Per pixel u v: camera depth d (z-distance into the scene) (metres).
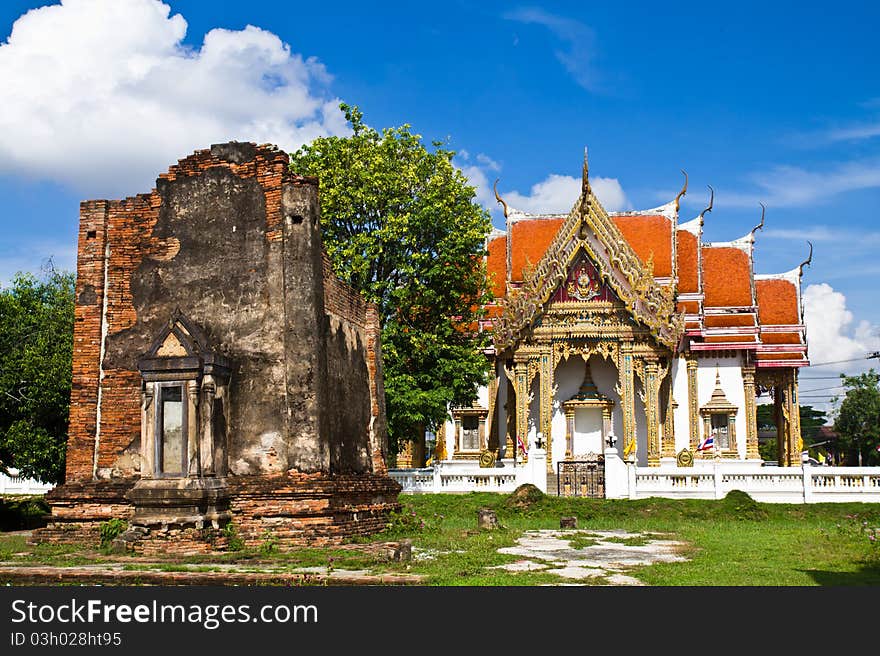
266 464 18.44
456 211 33.31
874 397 84.88
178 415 18.05
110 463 19.55
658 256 46.03
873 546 17.81
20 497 36.72
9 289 33.19
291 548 17.44
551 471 39.38
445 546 18.67
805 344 48.56
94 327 20.08
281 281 19.08
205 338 19.22
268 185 19.56
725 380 45.06
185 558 16.25
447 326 33.06
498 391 44.03
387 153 33.03
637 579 14.24
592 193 40.81
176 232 20.03
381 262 32.66
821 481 31.61
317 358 18.69
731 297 46.25
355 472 21.72
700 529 25.58
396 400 31.36
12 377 29.31
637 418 42.31
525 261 43.44
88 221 20.52
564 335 40.88
